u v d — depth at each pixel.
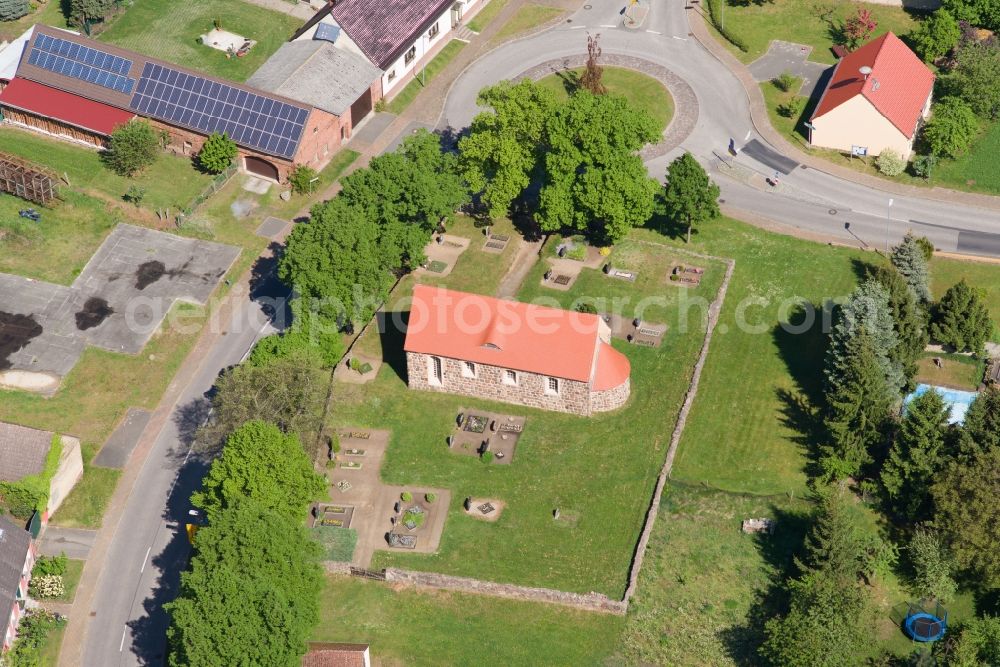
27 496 126.62
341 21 175.38
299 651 109.38
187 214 159.12
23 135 169.75
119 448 136.25
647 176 164.50
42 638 119.56
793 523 127.75
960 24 183.00
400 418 134.88
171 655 110.19
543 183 153.25
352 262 137.00
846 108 168.25
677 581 122.38
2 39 187.00
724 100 179.88
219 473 119.25
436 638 117.19
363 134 174.00
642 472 129.62
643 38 190.38
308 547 117.38
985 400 130.00
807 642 113.62
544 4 196.75
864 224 161.88
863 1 193.88
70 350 144.75
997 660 118.75
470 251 154.38
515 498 127.31
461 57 187.88
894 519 130.00
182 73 166.62
